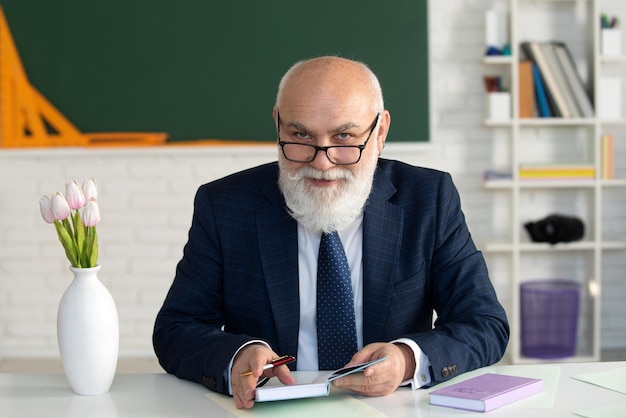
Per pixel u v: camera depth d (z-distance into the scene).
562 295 4.50
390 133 4.57
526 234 4.71
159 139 4.60
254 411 1.65
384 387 1.71
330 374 1.77
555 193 4.71
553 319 4.53
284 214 2.07
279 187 2.07
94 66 4.58
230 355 1.77
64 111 4.60
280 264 2.04
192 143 4.60
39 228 4.69
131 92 4.59
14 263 4.71
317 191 1.91
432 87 4.55
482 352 1.89
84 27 4.57
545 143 4.66
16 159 4.65
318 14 4.54
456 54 4.62
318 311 2.02
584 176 4.48
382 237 2.06
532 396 1.69
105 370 1.77
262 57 4.56
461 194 4.67
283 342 2.02
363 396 1.73
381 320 2.03
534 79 4.46
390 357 1.71
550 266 4.73
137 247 4.70
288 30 4.55
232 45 4.56
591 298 4.61
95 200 1.81
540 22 4.59
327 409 1.64
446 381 1.82
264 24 4.55
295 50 4.56
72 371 1.75
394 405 1.66
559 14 4.59
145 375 1.94
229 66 4.57
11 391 1.81
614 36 4.46
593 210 4.56
